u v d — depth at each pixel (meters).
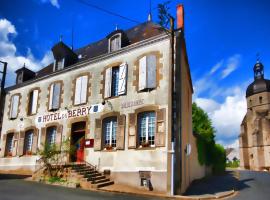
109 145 15.92
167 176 13.11
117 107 15.95
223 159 33.97
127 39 17.61
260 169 55.12
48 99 19.95
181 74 14.91
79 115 17.69
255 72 62.84
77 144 17.56
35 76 23.47
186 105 16.88
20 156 20.48
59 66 20.36
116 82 16.83
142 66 15.46
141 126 14.95
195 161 20.14
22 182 14.41
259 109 58.75
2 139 22.38
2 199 9.52
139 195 12.41
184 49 16.22
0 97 23.06
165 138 13.72
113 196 11.50
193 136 19.86
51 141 19.17
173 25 14.49
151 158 13.91
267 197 12.85
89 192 12.27
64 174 14.84
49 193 11.30
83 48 23.08
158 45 15.22
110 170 15.29
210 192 14.07
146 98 14.91
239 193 14.17
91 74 17.91
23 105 21.73
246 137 60.66
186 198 11.96
